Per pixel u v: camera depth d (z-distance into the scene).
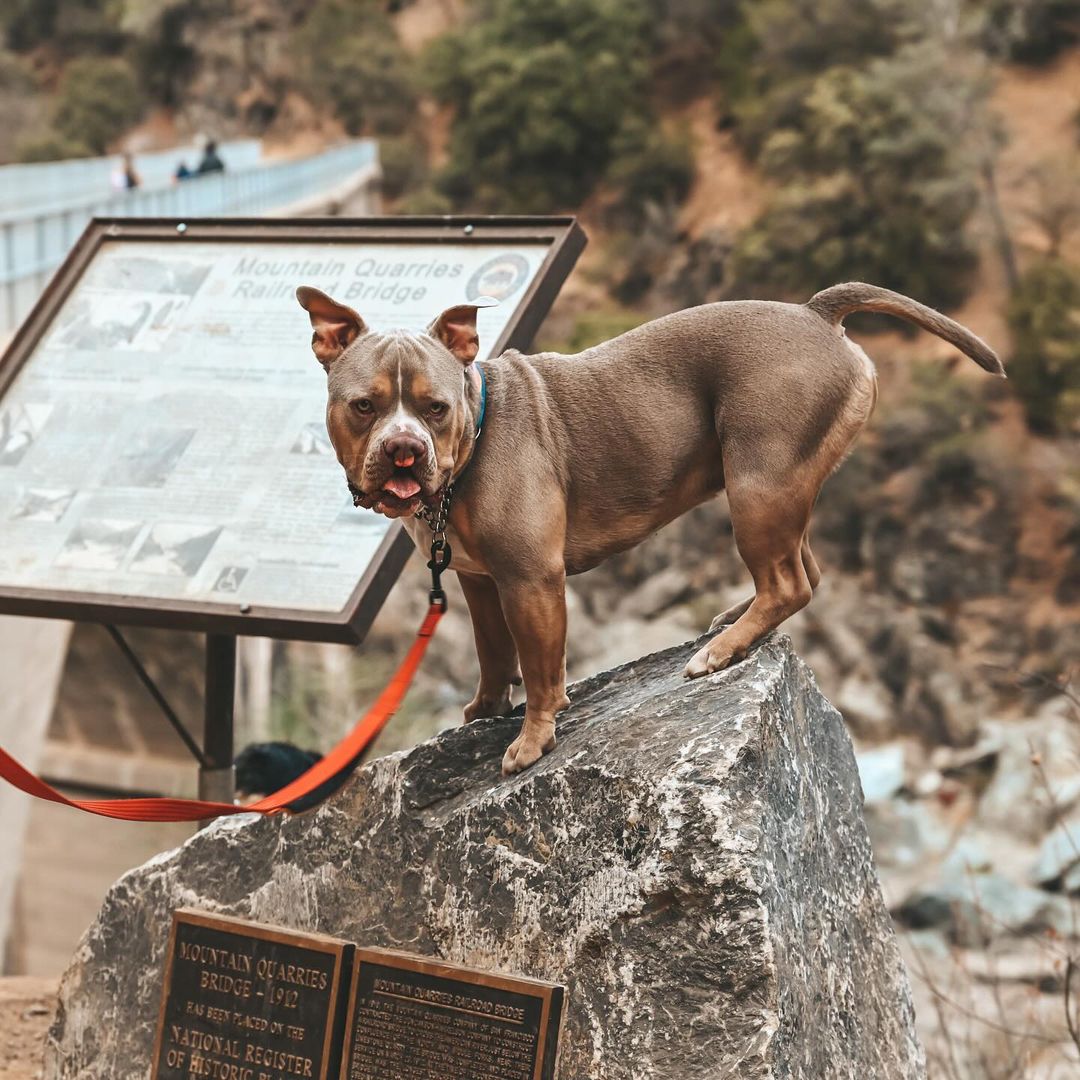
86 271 5.77
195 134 52.66
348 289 5.27
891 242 34.47
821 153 36.72
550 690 3.83
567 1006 3.65
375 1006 3.91
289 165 30.89
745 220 37.91
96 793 14.79
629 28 42.72
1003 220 34.19
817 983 3.75
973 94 35.59
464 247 5.23
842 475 30.11
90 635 12.66
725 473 3.68
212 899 4.31
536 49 42.94
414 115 48.16
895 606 28.59
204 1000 4.20
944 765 21.83
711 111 41.28
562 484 3.73
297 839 4.21
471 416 3.60
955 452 29.59
